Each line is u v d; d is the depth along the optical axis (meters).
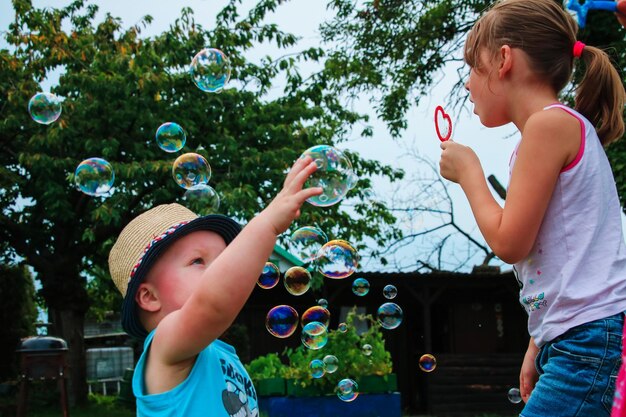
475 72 1.71
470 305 11.64
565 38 1.66
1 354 12.36
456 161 1.70
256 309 11.27
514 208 1.50
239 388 1.51
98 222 10.72
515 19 1.65
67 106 10.14
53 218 10.84
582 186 1.51
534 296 1.55
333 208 11.60
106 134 10.45
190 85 10.90
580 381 1.44
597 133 1.73
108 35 11.90
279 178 10.41
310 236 2.67
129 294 1.48
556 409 1.46
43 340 7.46
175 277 1.49
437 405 9.91
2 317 12.48
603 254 1.49
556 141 1.50
